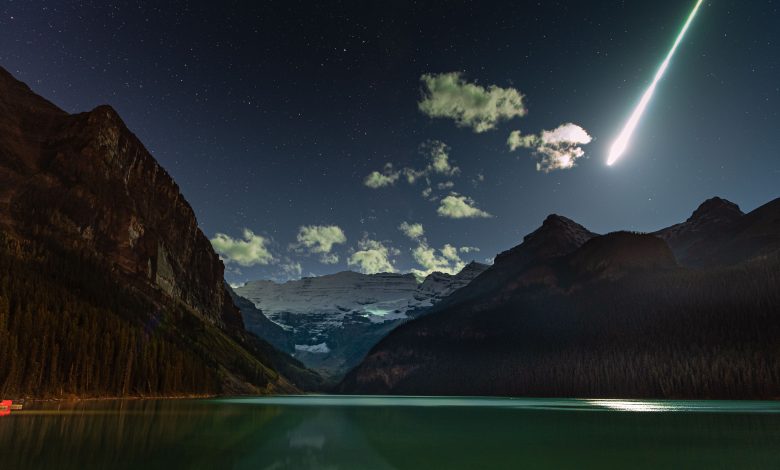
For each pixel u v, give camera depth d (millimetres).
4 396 90562
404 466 39281
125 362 122625
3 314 94125
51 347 103062
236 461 38906
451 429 68188
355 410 112688
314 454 44219
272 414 89250
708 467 39719
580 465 40344
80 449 39812
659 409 115750
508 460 42594
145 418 67812
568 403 152625
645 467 39688
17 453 37031
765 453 46594
